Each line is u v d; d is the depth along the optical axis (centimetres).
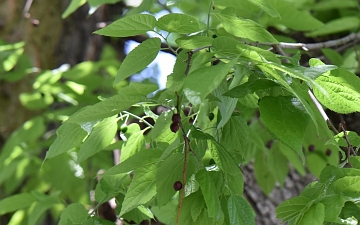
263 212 204
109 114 120
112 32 122
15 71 219
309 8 195
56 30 250
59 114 208
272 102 119
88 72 214
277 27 198
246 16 168
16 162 202
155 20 121
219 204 118
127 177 142
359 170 120
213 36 130
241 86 120
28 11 246
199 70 110
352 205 117
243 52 117
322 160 173
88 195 202
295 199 121
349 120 188
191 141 127
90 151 134
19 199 170
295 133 117
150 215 131
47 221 223
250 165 209
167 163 123
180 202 119
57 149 132
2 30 241
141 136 135
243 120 130
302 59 195
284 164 179
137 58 124
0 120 231
